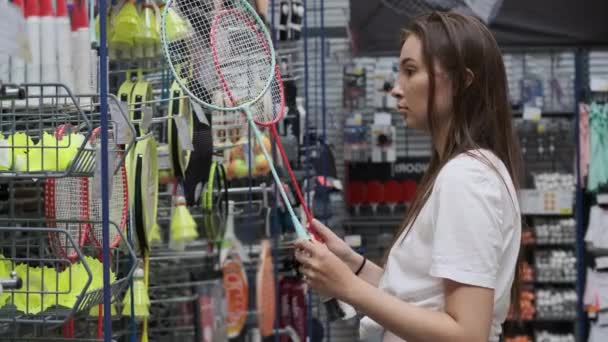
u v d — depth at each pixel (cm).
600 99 643
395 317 178
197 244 443
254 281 533
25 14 249
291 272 495
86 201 236
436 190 183
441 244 176
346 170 641
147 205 273
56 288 213
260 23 254
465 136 186
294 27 470
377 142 620
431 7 607
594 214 625
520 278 211
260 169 418
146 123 271
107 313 198
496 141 189
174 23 280
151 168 283
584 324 635
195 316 425
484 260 174
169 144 306
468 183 177
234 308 483
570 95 645
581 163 626
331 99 643
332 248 228
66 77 254
